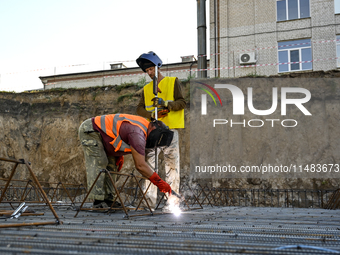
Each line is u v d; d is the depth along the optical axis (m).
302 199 10.86
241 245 1.45
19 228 1.97
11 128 13.23
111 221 2.72
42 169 13.02
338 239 1.70
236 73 18.19
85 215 3.47
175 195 4.41
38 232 1.79
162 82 4.64
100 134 4.16
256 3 18.62
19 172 12.81
